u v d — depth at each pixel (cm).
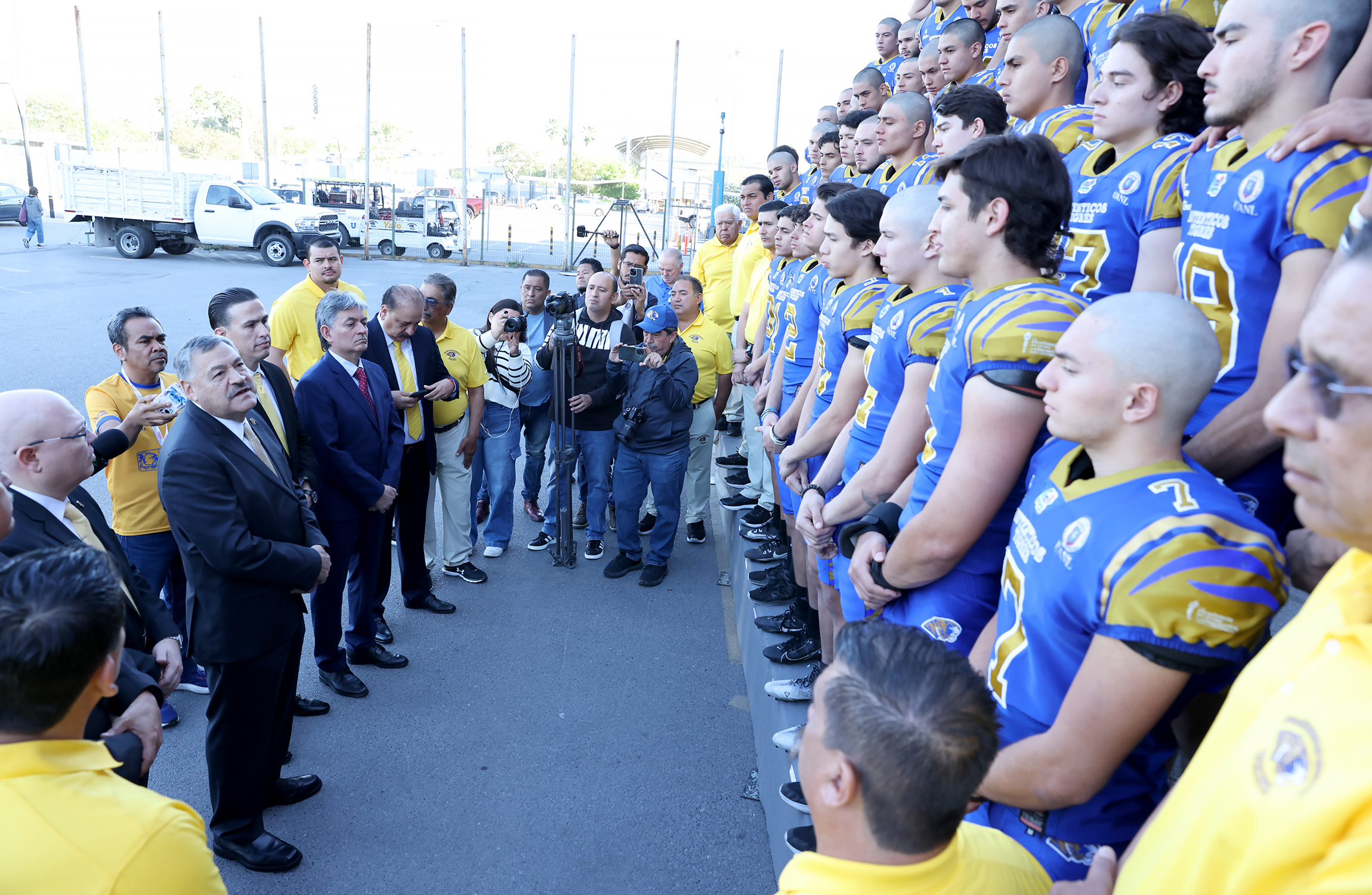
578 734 369
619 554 541
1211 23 245
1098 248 204
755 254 661
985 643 162
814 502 253
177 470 262
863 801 97
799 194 659
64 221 2878
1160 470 126
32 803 122
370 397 391
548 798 327
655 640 456
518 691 402
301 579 281
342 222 2312
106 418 362
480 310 1488
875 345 239
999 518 174
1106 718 118
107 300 1366
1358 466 75
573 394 534
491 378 534
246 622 271
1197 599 112
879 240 233
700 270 780
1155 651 113
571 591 514
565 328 521
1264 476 153
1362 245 76
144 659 234
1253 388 144
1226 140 169
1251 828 81
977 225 171
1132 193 196
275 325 487
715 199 1823
